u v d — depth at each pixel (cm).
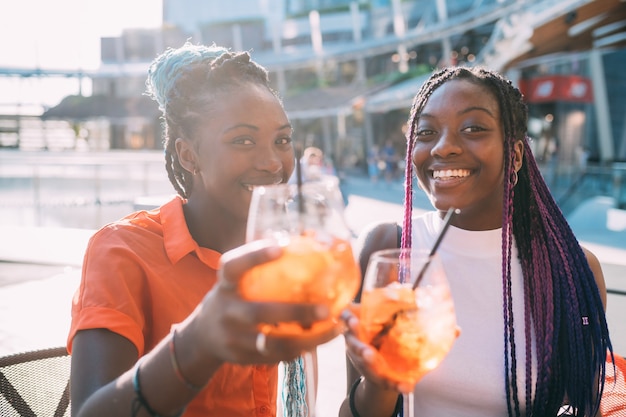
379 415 145
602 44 1169
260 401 149
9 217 1191
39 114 3969
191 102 141
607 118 1738
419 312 99
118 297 131
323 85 3444
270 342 82
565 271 167
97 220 1159
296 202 94
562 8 962
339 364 419
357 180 2545
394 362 100
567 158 1845
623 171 1077
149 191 1445
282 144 146
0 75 3941
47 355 186
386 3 3388
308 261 83
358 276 98
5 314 526
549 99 1434
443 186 166
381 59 3253
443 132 164
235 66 141
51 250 769
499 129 164
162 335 143
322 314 80
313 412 112
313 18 3606
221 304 82
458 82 165
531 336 164
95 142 4100
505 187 164
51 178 1469
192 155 148
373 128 3034
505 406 162
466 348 167
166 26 4025
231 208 144
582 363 162
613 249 794
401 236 184
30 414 181
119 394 100
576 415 162
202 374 93
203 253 146
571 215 1077
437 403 168
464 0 2859
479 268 175
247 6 3794
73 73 4062
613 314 414
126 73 4103
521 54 1241
